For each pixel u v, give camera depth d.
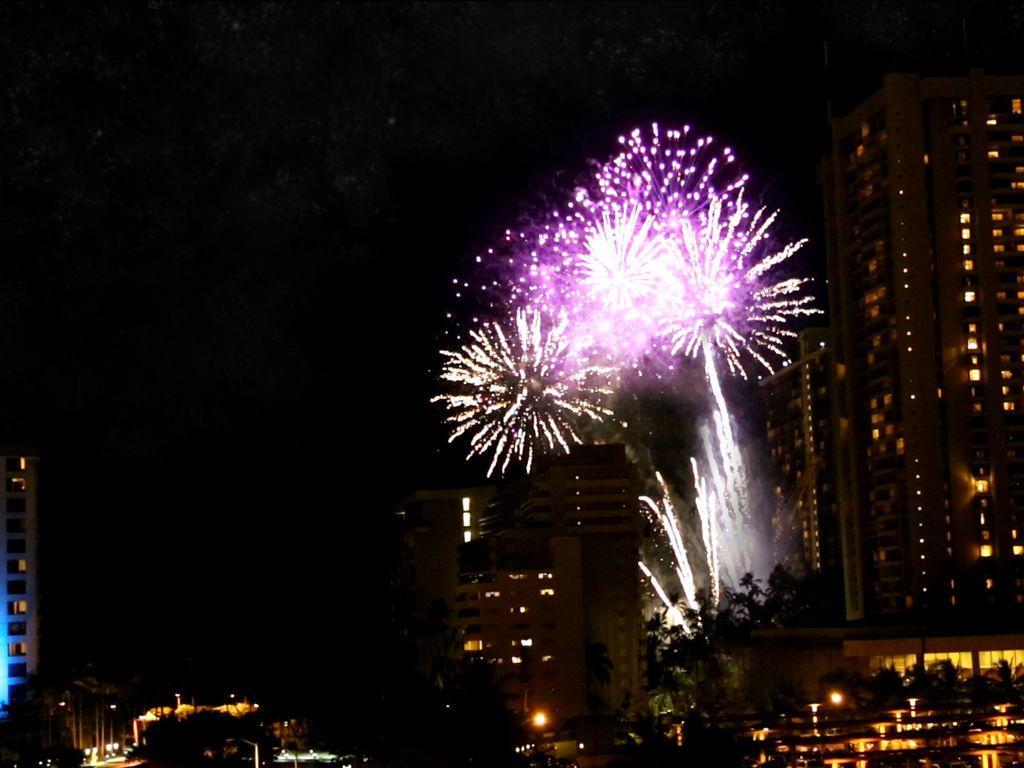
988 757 155.62
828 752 142.00
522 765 175.12
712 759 135.38
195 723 196.50
